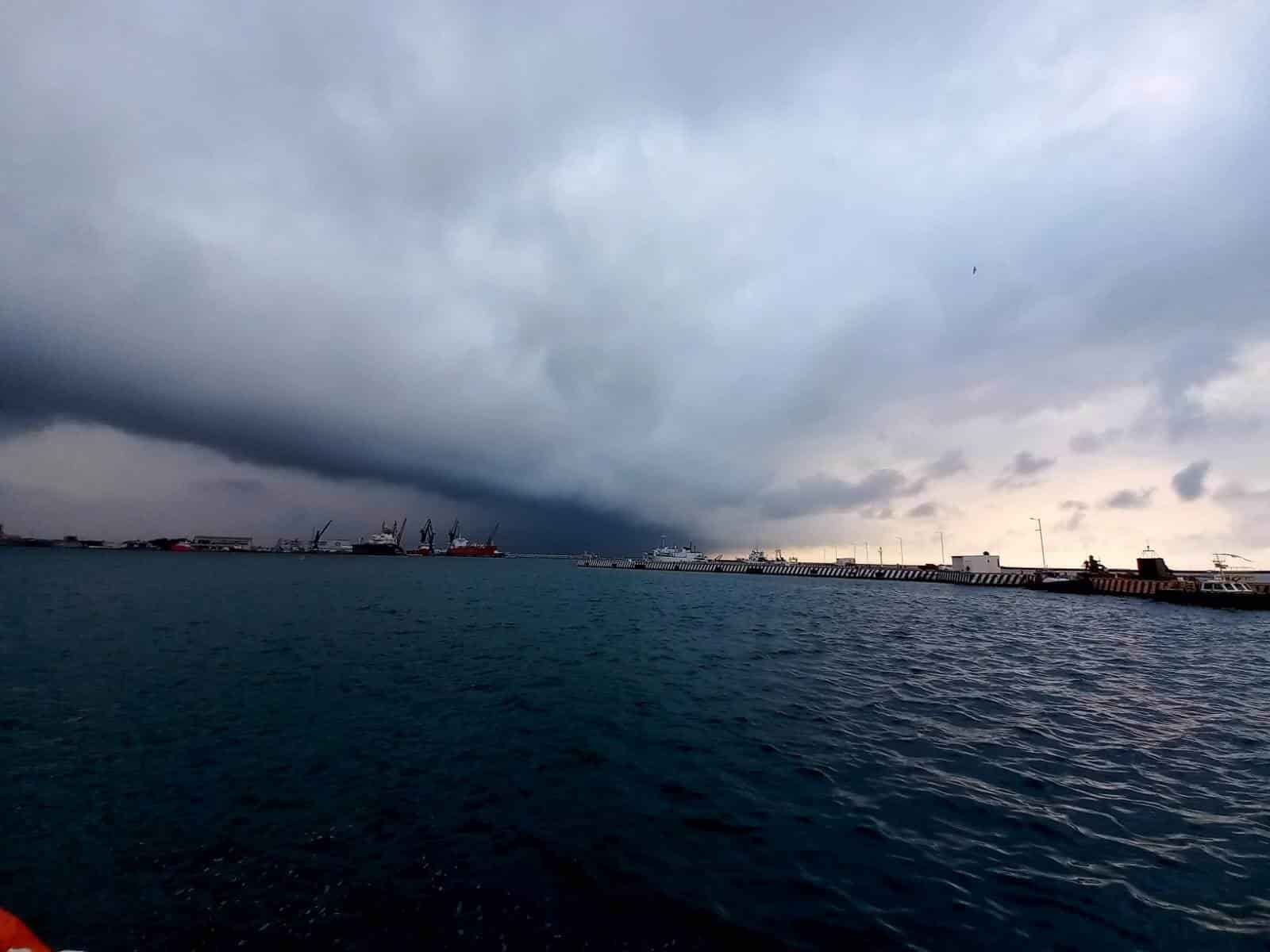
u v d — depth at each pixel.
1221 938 7.35
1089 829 10.27
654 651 28.41
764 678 22.06
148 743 14.30
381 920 7.48
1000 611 55.62
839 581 123.44
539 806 10.92
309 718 16.42
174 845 9.43
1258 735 15.96
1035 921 7.64
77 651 26.19
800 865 8.94
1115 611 57.41
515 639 31.77
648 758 13.45
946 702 18.89
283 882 8.37
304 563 166.88
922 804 11.15
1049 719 17.19
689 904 7.89
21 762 12.88
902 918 7.66
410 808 10.84
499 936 7.16
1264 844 9.82
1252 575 81.31
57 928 7.34
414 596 63.44
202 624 36.16
